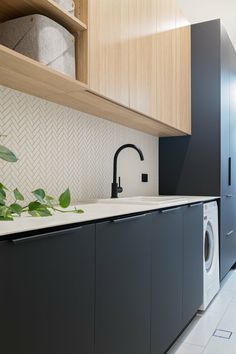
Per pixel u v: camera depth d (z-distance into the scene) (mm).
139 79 2111
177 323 1959
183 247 2082
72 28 1539
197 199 2545
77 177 2096
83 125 2158
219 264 3047
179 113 2914
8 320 817
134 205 1793
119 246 1331
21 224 956
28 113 1723
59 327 991
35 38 1324
